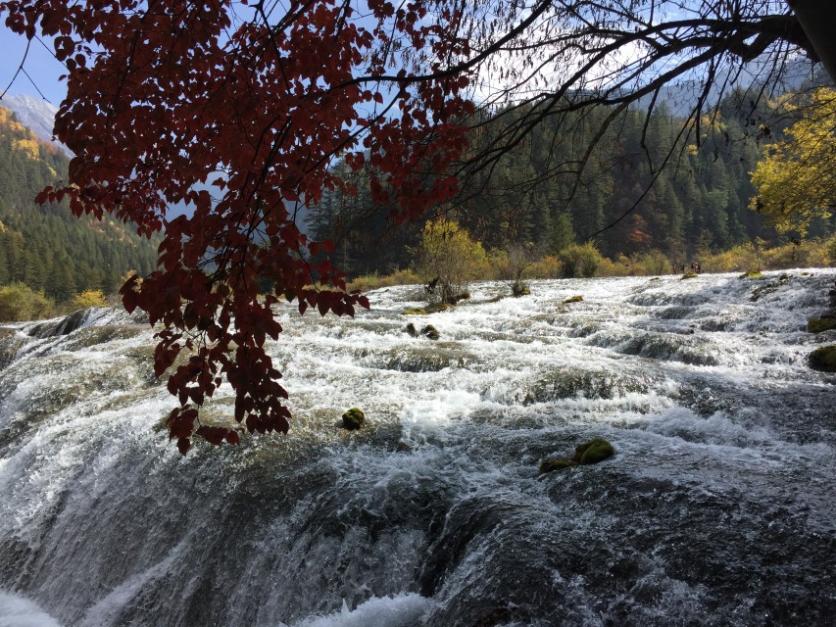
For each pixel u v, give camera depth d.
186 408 2.83
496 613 3.37
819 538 3.56
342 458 5.93
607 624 3.19
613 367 8.21
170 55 2.46
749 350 9.10
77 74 2.58
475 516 4.51
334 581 4.61
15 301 32.66
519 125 3.40
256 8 2.36
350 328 12.47
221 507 5.53
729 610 3.12
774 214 15.55
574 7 3.26
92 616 5.60
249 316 2.50
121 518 6.22
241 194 2.36
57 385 9.73
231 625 4.89
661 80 3.21
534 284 21.31
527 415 6.80
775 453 5.28
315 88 2.65
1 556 6.78
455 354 9.64
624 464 4.98
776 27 2.86
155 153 2.83
